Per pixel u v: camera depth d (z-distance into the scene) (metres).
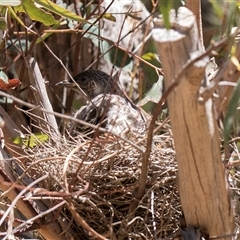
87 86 7.23
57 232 5.24
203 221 4.36
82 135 5.59
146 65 7.47
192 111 3.83
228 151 4.93
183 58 3.74
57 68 8.23
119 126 5.85
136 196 4.98
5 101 7.10
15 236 5.09
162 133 5.93
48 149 5.39
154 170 5.08
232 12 3.93
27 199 4.82
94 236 4.77
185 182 4.17
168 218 5.11
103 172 5.08
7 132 5.62
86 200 4.77
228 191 4.27
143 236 5.07
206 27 7.89
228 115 4.24
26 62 6.28
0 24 6.16
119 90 6.95
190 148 3.99
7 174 5.19
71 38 8.16
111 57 7.57
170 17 3.84
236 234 5.06
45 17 5.80
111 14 6.85
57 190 5.16
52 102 8.25
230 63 4.30
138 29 7.93
